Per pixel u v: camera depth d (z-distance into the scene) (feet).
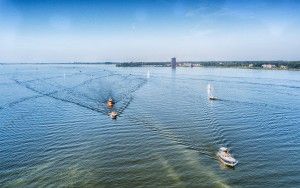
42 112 264.93
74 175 142.51
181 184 135.44
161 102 322.55
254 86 491.72
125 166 152.25
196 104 314.76
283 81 574.97
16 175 141.90
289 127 223.51
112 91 393.91
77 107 286.66
